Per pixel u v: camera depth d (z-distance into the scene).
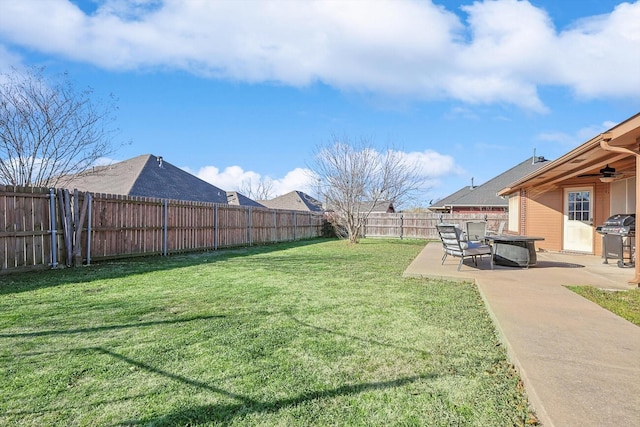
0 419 1.89
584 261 7.93
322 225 19.50
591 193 9.44
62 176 9.92
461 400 2.11
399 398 2.13
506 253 6.90
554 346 2.66
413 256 9.50
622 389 2.01
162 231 9.52
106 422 1.88
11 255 6.14
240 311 3.94
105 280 5.72
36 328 3.30
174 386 2.26
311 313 3.88
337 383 2.31
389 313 3.89
